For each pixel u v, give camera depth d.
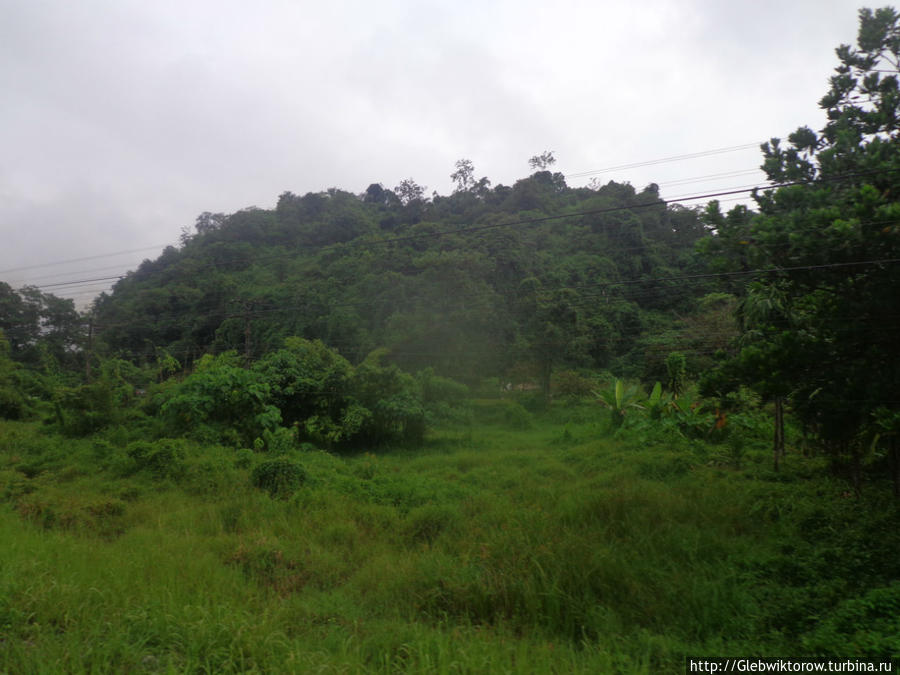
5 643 4.18
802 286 8.48
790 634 5.34
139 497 11.34
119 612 4.84
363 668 4.20
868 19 8.39
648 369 25.50
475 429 23.53
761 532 8.12
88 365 30.77
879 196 7.23
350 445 19.20
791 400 8.70
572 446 18.31
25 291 37.34
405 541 8.57
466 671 4.25
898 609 5.14
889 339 7.53
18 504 10.31
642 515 8.60
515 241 35.09
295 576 7.05
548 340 28.84
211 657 4.20
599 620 5.63
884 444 9.12
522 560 6.73
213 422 17.17
